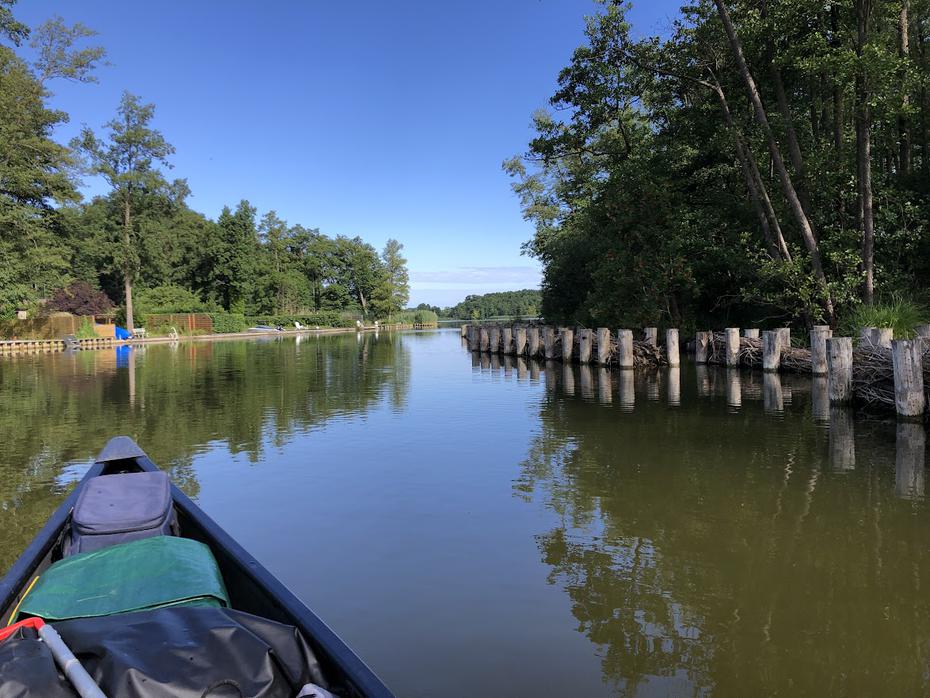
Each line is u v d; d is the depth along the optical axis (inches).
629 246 779.4
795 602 150.9
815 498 226.8
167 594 109.4
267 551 186.7
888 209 609.0
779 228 645.3
